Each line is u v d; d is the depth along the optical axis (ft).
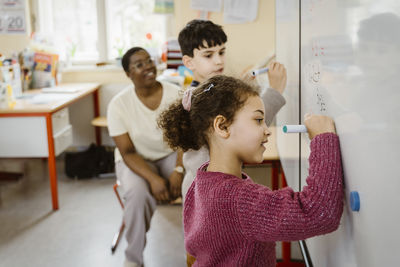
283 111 5.04
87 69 13.50
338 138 2.48
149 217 7.38
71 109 13.80
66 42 13.82
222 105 2.76
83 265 7.76
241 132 2.74
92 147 12.61
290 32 4.31
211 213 2.70
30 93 11.80
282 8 4.98
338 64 2.40
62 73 13.53
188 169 4.50
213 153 2.92
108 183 11.74
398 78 1.55
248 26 12.00
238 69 12.03
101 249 8.30
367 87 1.91
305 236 2.45
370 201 1.94
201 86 2.99
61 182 11.89
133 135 7.68
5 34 13.05
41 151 9.88
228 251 2.72
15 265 7.80
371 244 1.95
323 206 2.39
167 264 7.72
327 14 2.66
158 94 7.58
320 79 2.90
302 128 2.72
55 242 8.59
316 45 3.01
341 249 2.52
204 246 2.84
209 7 12.01
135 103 7.59
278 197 2.51
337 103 2.44
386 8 1.66
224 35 5.33
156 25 13.60
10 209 10.16
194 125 2.97
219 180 2.75
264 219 2.51
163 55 12.69
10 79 10.72
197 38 5.24
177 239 8.60
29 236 8.85
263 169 8.64
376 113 1.80
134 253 7.27
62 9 13.67
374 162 1.85
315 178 2.45
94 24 13.78
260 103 2.80
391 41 1.61
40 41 12.71
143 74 7.33
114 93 13.62
